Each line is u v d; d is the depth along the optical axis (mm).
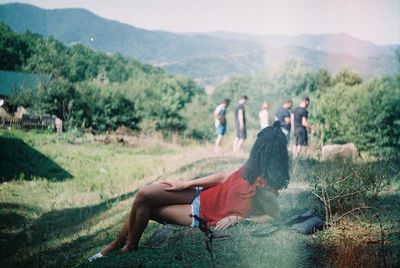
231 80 69375
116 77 60438
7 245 6355
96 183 12023
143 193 3646
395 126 24516
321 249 3951
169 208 3664
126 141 21719
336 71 53094
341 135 25188
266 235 3879
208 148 18594
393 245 4027
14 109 26859
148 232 5277
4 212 8469
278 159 3523
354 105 25266
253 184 3527
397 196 5645
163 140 24547
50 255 5668
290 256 3686
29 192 10805
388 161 8695
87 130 26719
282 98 57906
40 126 22688
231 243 3943
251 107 60812
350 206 5141
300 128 12391
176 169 12039
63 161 15305
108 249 3834
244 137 14008
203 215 3607
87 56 52969
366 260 3697
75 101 29656
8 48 47094
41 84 28656
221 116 14094
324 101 26266
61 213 8609
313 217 4582
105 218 7801
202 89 78312
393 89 26156
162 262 3469
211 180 3734
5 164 13617
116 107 33594
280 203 5430
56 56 47844
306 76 56062
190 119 59062
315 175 6074
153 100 49406
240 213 3561
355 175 5617
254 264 3529
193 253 3799
